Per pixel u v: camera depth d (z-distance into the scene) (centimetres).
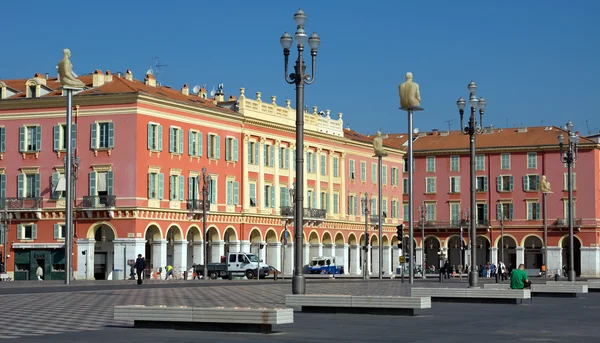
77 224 8175
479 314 3284
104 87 8344
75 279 8094
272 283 6956
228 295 4603
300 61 3456
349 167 11294
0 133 8525
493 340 2350
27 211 8306
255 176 9588
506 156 13012
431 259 13412
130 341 2234
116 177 8119
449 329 2650
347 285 6531
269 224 9769
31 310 3359
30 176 8431
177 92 9269
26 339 2275
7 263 8375
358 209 11462
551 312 3431
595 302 4134
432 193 13362
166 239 8400
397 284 6862
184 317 2536
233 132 9288
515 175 12938
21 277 8275
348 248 11269
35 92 8481
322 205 10750
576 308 3681
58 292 4788
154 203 8231
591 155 12588
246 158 9431
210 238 9025
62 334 2417
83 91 8294
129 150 8081
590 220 12531
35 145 8400
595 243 12488
